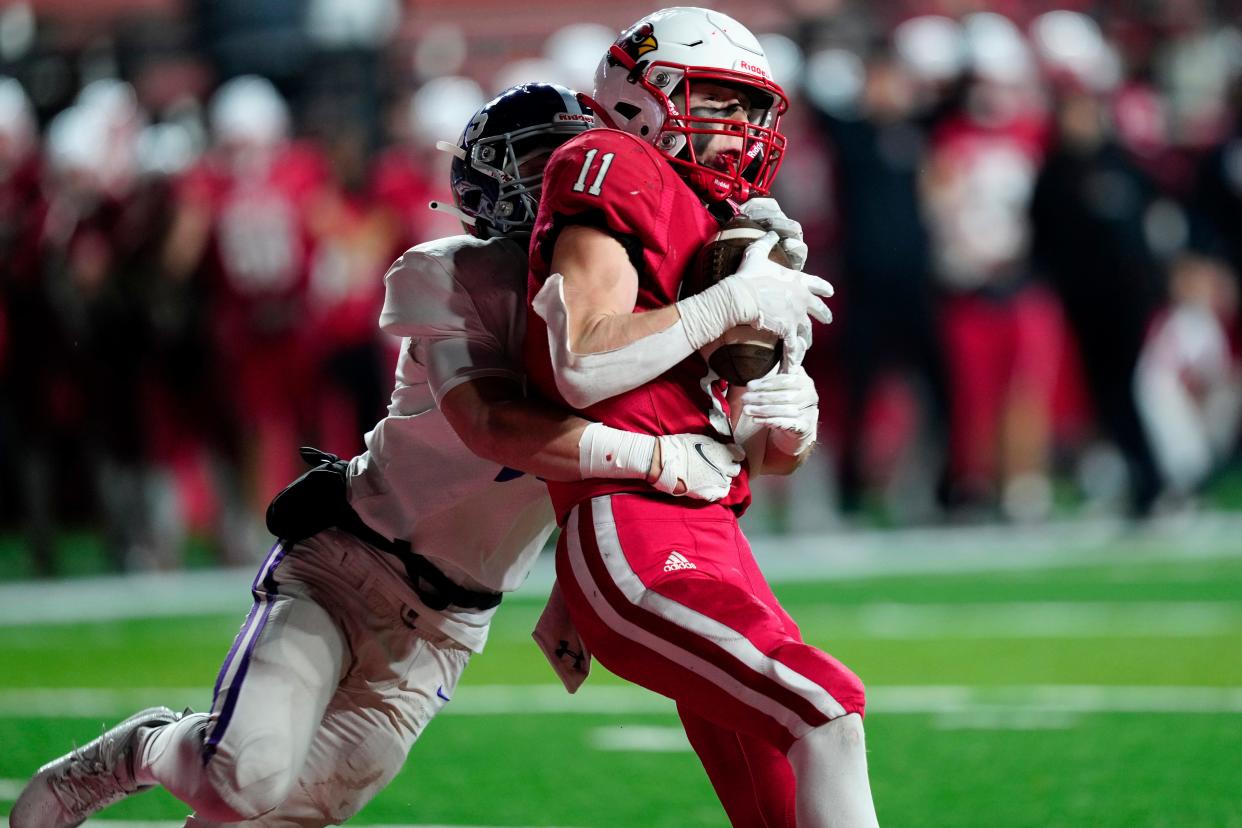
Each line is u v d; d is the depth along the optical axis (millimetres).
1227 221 39094
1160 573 30344
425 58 46312
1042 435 38188
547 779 15727
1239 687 19672
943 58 38000
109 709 19625
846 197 35125
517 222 11250
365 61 44094
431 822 14172
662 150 10773
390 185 34594
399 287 10648
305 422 33875
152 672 22453
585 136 10281
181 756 10633
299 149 34031
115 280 32312
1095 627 24703
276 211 32969
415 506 11016
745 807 10953
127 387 32750
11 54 43969
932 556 33656
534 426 10062
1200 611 26000
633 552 9914
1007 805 14406
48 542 34094
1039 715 18234
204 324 32656
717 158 10836
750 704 9469
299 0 44594
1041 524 38031
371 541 11109
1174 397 36906
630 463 9930
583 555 10031
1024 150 36562
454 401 10422
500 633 25656
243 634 10883
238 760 10414
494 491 11008
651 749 17047
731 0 46500
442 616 11266
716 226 10469
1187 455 36875
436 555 11109
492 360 10539
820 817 9227
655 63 10703
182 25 45219
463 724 18500
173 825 14188
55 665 23312
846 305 35594
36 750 17250
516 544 11352
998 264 36719
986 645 23297
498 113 11336
